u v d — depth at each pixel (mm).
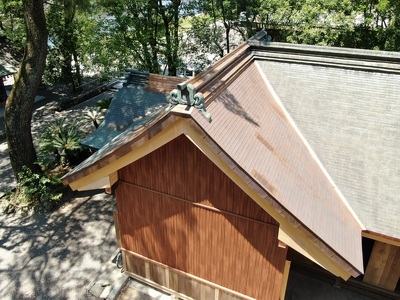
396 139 8195
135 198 7703
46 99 23531
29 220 12047
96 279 9547
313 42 17344
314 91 9305
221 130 5660
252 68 9656
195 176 6680
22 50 22344
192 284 8234
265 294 7316
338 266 5754
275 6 18438
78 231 11516
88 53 18609
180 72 21594
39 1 11047
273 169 6238
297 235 5750
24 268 10008
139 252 8609
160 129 5469
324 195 7289
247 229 6734
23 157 12945
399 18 16438
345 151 8336
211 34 20641
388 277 8328
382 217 7309
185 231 7512
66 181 7078
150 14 18359
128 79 15016
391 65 8805
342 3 17203
